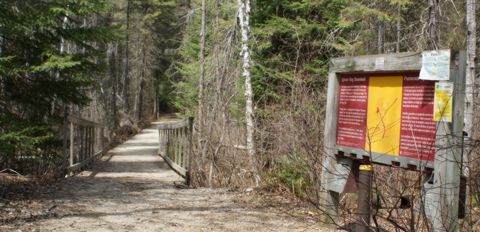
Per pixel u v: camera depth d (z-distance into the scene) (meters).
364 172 4.98
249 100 10.70
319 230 6.13
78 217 6.66
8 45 10.20
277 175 8.99
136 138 29.42
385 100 5.35
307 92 9.50
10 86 10.30
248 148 10.23
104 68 11.46
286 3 11.66
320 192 6.43
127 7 33.91
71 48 16.77
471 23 9.78
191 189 9.61
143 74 40.34
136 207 7.52
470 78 9.43
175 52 32.12
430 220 4.68
